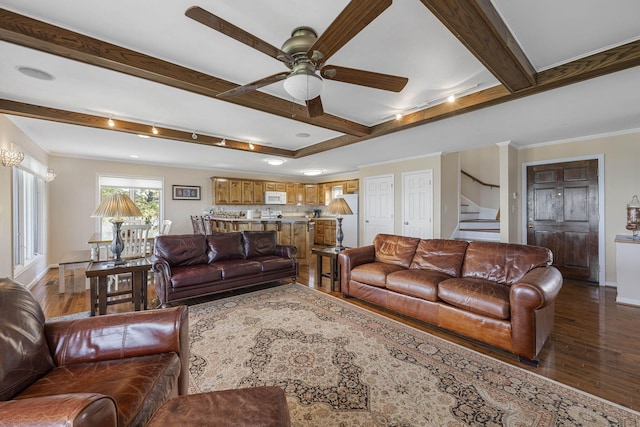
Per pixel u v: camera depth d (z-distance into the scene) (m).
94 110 3.24
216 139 4.45
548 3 1.59
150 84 2.57
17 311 1.23
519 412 1.56
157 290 3.30
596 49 2.05
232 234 4.21
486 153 7.09
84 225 5.66
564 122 3.56
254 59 2.21
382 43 1.97
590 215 4.27
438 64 2.26
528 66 2.16
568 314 3.05
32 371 1.15
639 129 3.84
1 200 3.16
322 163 6.64
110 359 1.34
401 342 2.38
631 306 3.29
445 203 5.40
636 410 1.58
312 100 2.27
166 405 0.96
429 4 1.40
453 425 1.47
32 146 4.24
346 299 3.50
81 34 1.86
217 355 2.16
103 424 0.80
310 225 6.22
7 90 2.70
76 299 3.54
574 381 1.85
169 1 1.58
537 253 2.59
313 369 1.98
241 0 1.56
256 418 0.90
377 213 6.50
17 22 1.66
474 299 2.34
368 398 1.68
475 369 1.99
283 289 3.95
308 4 1.60
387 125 3.66
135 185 6.32
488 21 1.55
